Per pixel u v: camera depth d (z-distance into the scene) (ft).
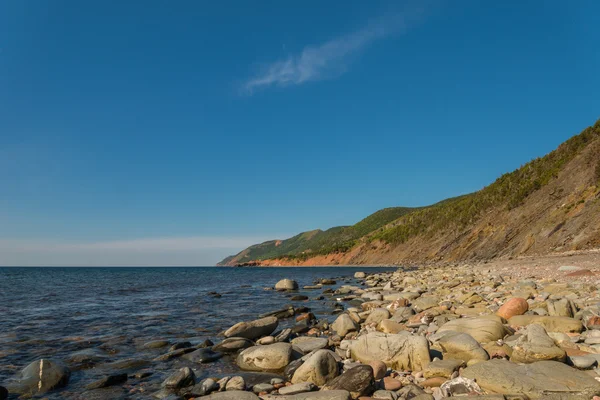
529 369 21.18
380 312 48.24
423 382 23.39
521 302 38.52
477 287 68.44
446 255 282.15
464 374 22.33
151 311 67.41
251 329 42.32
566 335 28.14
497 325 30.94
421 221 419.13
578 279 64.90
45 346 40.32
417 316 45.34
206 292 107.86
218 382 26.25
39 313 65.31
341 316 43.91
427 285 88.79
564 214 174.91
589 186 176.04
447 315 41.75
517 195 250.16
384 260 405.18
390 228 498.28
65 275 265.13
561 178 219.82
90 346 40.32
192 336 45.29
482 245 239.09
